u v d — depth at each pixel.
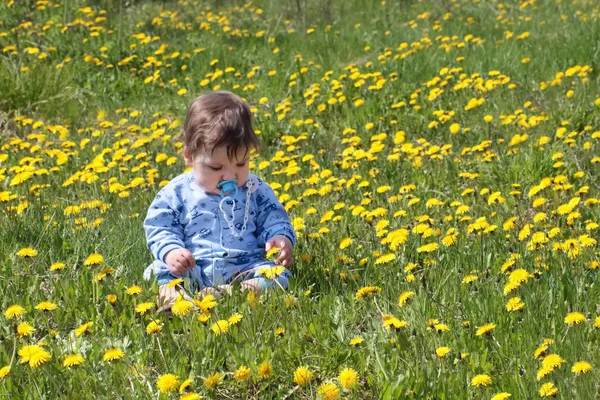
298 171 5.03
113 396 2.53
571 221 3.74
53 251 3.75
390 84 7.15
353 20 11.80
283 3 12.52
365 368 2.67
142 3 12.37
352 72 7.42
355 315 3.07
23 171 4.66
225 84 8.05
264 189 3.58
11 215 4.11
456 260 3.48
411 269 3.31
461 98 6.55
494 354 2.69
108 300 3.06
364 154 4.99
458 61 7.73
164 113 7.24
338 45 9.54
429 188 4.87
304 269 3.52
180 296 2.82
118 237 3.84
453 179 4.97
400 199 4.45
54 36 9.52
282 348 2.71
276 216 3.53
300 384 2.49
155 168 5.32
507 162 5.14
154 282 3.27
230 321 2.77
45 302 2.99
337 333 2.87
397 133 5.68
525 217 4.22
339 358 2.70
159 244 3.34
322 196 4.48
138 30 10.62
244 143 3.30
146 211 4.33
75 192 4.86
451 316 2.97
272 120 6.52
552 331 2.83
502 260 3.50
